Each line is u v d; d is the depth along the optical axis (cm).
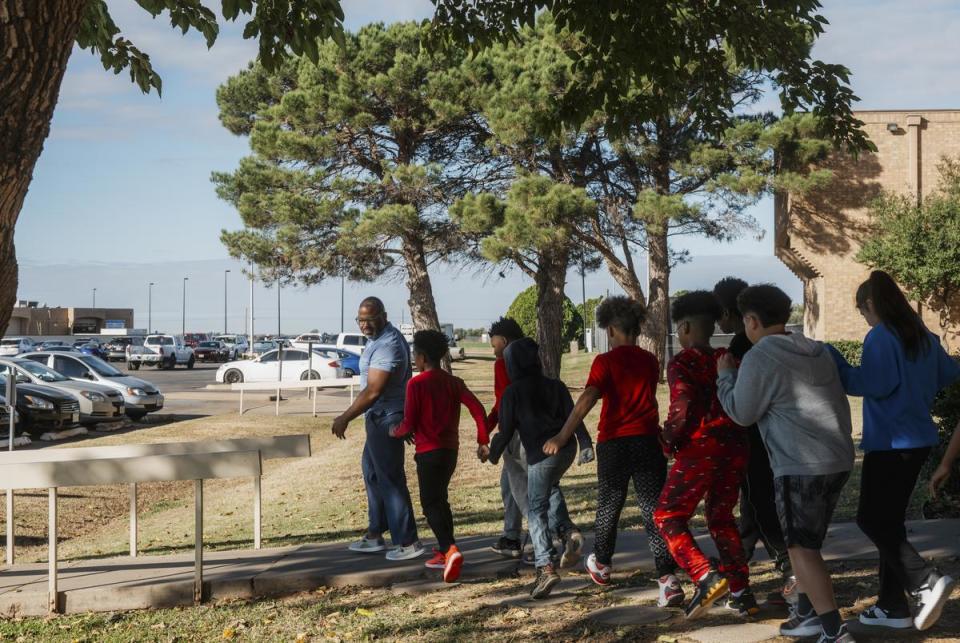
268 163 3244
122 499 1353
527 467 649
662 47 1000
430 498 668
